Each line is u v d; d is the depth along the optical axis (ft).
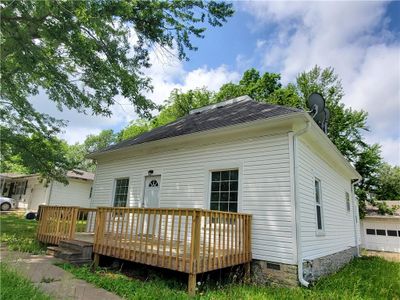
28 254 23.25
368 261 35.65
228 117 27.30
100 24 20.95
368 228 62.28
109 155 35.83
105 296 13.88
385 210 63.57
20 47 22.07
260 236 19.97
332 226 28.43
